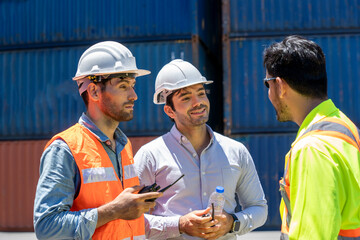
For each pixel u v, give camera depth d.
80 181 2.08
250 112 9.51
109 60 2.25
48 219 1.95
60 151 2.06
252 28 9.68
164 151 2.92
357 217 1.68
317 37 9.66
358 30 9.62
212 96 12.00
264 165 9.36
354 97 9.51
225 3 9.73
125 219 2.04
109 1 10.20
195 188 2.85
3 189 10.00
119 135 2.40
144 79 9.95
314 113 1.83
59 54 10.28
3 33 10.44
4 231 9.87
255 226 2.86
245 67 9.60
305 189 1.62
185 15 10.00
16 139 10.17
